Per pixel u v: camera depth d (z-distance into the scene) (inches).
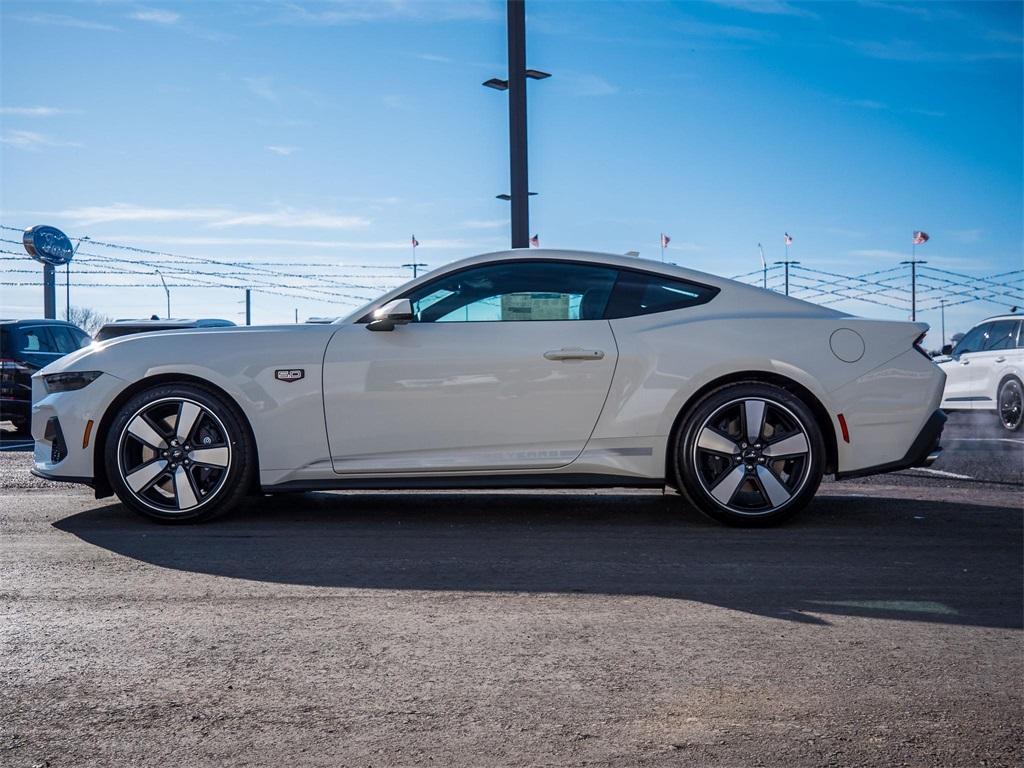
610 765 84.5
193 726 92.7
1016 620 129.2
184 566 158.7
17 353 455.8
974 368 480.4
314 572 154.6
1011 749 88.3
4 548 172.9
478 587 145.3
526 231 453.4
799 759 85.9
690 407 197.5
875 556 168.9
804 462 194.5
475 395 194.5
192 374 196.4
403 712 96.2
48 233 922.1
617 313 199.6
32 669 108.1
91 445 198.8
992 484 262.5
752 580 150.8
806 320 199.9
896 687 103.4
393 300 200.2
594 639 119.5
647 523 200.1
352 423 195.6
